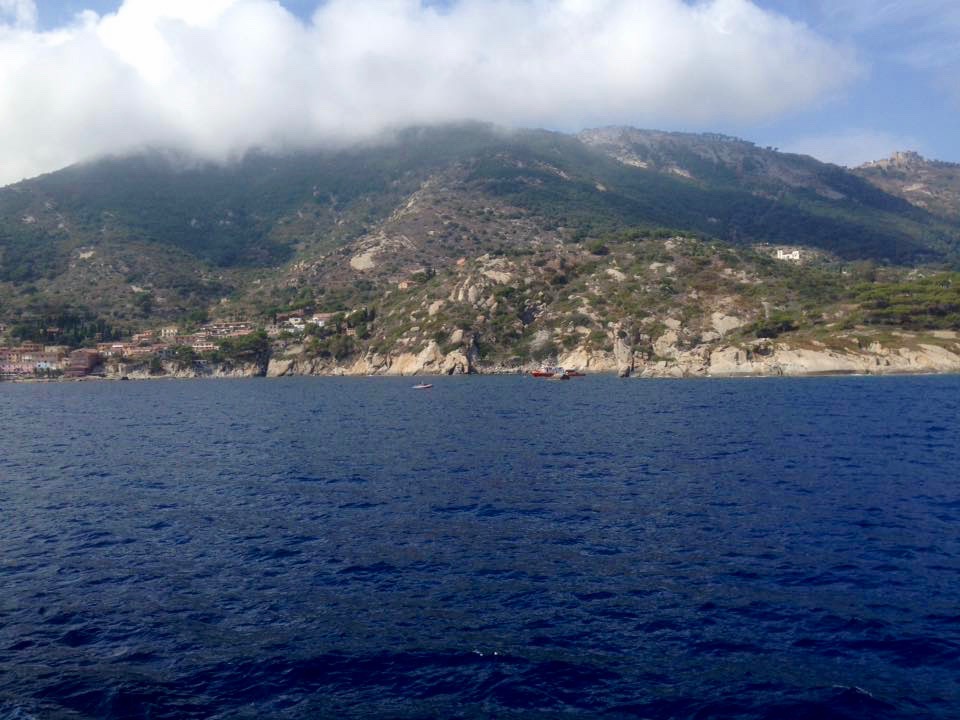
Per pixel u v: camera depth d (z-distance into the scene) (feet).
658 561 92.32
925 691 59.11
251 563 95.25
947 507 116.37
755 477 144.66
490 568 90.99
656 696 59.67
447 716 57.41
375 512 121.80
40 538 110.42
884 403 298.56
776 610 75.61
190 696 61.16
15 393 590.55
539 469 159.84
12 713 58.44
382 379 646.33
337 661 66.69
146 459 191.72
